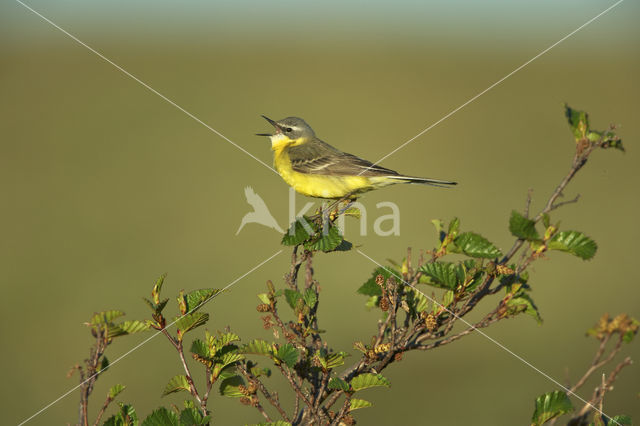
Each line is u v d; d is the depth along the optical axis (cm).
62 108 3903
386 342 583
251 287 1802
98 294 1762
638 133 3183
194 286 1811
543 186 2602
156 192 2645
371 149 3112
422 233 2098
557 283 1873
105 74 4778
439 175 2733
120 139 3403
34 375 1396
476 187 2581
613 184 2620
